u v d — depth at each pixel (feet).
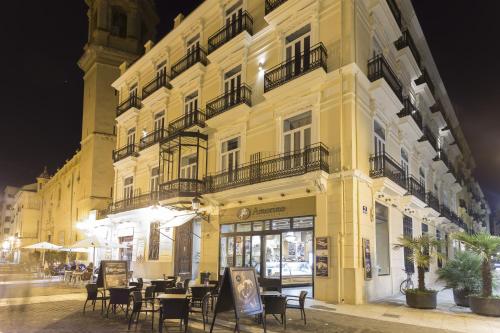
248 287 25.86
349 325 29.04
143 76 85.51
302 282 51.13
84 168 108.88
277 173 48.06
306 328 27.96
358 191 42.98
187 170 66.59
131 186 83.05
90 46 107.55
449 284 39.78
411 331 27.25
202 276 48.65
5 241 266.36
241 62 58.03
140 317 32.76
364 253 42.16
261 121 53.72
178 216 60.95
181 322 28.30
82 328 27.81
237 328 24.14
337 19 46.60
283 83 48.75
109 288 33.53
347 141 43.60
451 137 98.22
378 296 44.73
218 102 61.26
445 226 84.99
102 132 105.70
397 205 53.93
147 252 73.10
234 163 57.36
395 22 54.44
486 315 33.78
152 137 76.59
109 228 88.02
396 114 55.83
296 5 50.06
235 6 62.28
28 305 38.99
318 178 42.96
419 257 39.14
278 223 49.26
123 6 111.96
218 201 56.90
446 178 93.50
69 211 134.31
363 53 47.60
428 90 73.51
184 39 73.05
